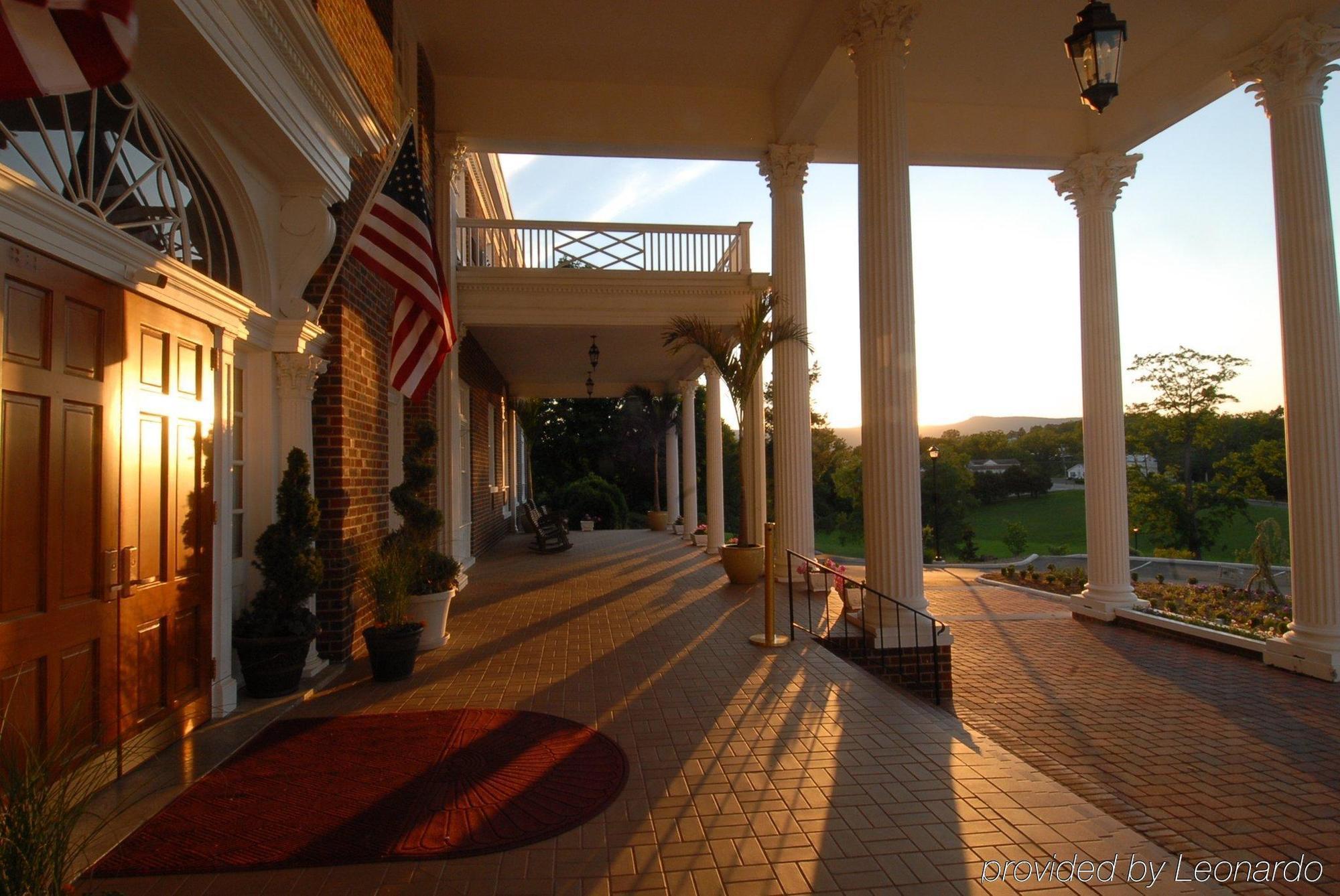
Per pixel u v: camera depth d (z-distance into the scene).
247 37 4.30
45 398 3.43
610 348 16.41
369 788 3.92
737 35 10.38
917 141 11.45
